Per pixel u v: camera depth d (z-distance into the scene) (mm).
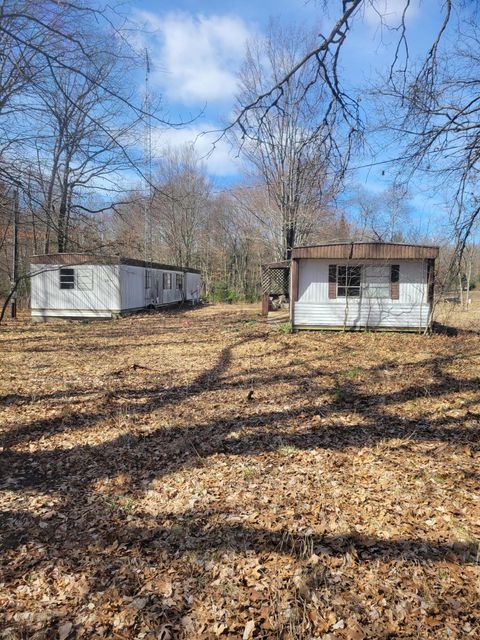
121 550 3316
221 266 42344
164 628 2525
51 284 19875
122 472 4645
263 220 25250
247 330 15516
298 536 3381
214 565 3088
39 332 15805
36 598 2828
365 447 5094
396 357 10312
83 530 3605
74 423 6094
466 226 5469
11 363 10023
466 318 19125
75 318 19953
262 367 9406
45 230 9039
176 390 7738
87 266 19750
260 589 2826
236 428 5824
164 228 36844
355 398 7000
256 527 3547
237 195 26500
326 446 5172
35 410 6582
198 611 2670
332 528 3471
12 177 5945
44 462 4918
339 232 14594
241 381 8273
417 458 4730
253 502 3947
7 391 7555
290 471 4555
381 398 6945
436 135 4793
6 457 5043
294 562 3072
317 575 2908
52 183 7043
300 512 3738
